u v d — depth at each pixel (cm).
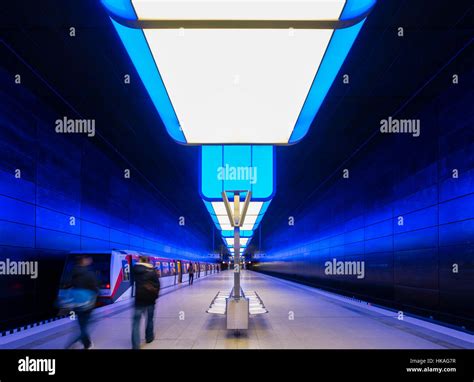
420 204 1139
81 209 1588
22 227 1119
